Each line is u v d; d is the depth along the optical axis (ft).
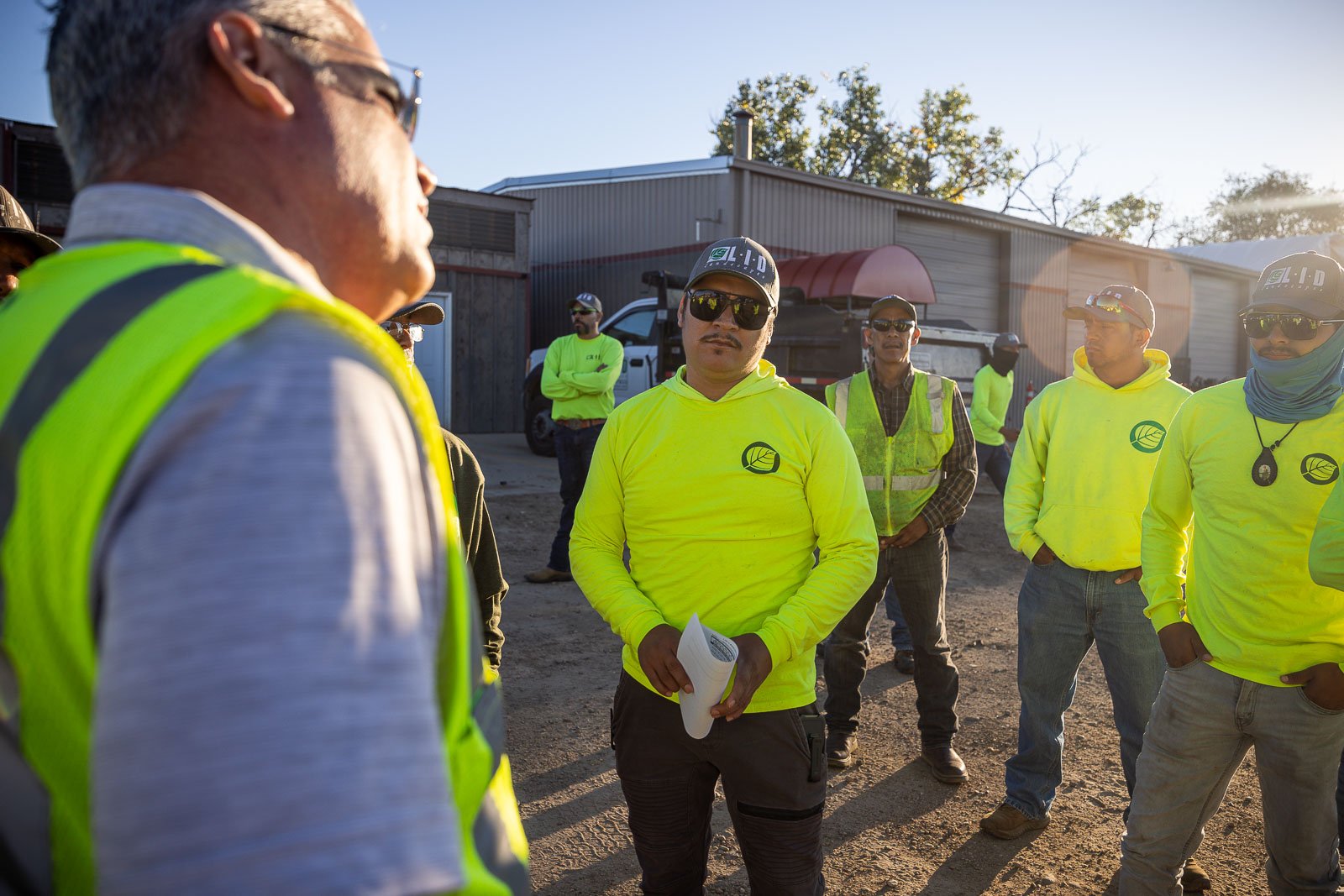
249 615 1.61
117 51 2.20
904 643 16.65
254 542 1.65
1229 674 7.57
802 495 6.98
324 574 1.69
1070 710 14.87
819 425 7.08
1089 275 69.21
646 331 39.93
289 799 1.57
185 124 2.23
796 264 39.17
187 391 1.74
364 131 2.49
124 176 2.27
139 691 1.58
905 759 12.85
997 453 27.22
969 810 11.39
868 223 56.18
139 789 1.56
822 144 120.26
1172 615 8.12
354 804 1.61
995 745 13.38
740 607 6.89
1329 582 6.68
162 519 1.65
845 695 12.60
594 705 14.37
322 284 2.47
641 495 7.10
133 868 1.57
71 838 1.88
